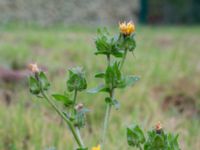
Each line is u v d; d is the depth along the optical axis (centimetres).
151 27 2469
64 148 510
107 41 251
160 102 754
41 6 2144
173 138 237
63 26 2177
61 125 587
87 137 551
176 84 848
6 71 859
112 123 614
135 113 630
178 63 1044
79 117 246
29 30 1850
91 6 2258
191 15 3127
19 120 564
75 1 2223
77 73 249
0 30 1789
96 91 252
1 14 2061
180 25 3045
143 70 922
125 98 717
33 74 245
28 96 720
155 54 1227
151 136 235
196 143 548
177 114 698
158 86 842
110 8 2319
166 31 2208
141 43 1534
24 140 546
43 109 654
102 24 2284
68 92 255
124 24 251
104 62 973
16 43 1352
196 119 689
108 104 255
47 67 972
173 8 3112
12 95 744
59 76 880
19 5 2092
